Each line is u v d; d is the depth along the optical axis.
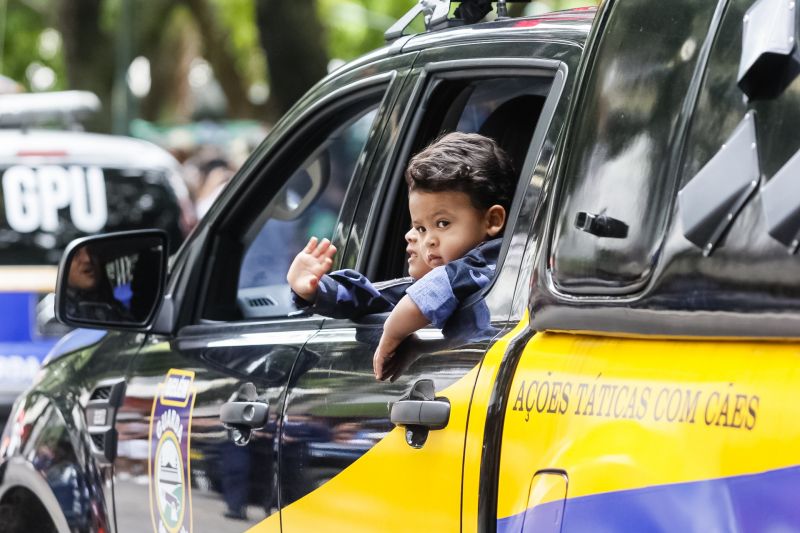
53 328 17.11
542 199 5.18
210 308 7.52
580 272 4.53
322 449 5.88
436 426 5.14
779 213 3.73
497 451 4.81
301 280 5.95
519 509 4.65
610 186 4.48
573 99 4.79
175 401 7.06
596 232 4.48
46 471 8.11
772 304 3.76
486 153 5.81
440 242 5.77
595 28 4.78
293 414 6.11
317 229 16.34
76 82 41.03
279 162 7.43
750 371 3.88
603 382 4.39
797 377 3.74
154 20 55.38
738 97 4.03
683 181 4.17
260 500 6.27
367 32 60.34
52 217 17.89
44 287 17.11
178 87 62.69
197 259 7.55
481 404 4.96
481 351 5.13
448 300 5.37
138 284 7.54
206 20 53.97
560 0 35.59
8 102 18.97
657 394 4.17
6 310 17.02
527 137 6.67
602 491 4.27
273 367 6.39
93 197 18.16
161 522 7.14
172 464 7.02
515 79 6.41
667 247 4.14
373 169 6.49
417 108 6.38
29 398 8.55
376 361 5.57
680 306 4.05
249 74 59.94
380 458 5.48
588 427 4.39
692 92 4.23
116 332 8.09
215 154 31.22
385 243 6.42
